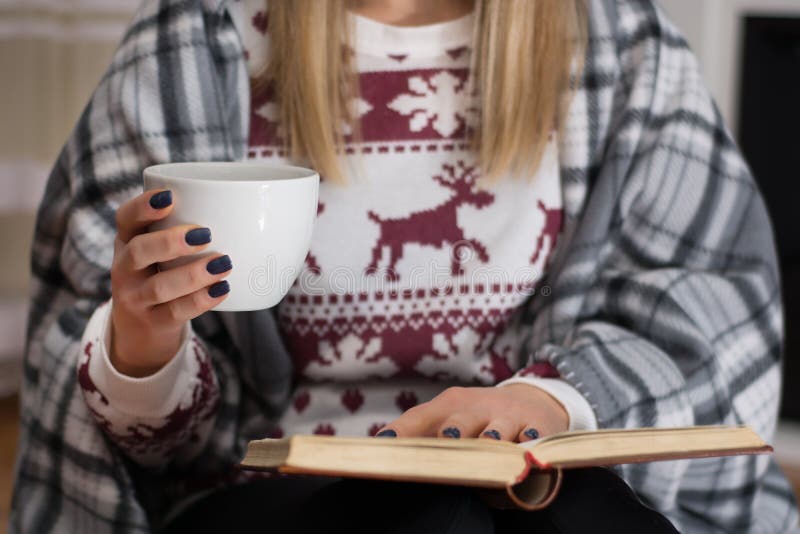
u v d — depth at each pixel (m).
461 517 0.85
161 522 1.21
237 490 1.12
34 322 1.21
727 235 1.25
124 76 1.17
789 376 2.43
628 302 1.21
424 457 0.77
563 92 1.22
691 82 1.27
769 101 2.41
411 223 1.17
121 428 1.04
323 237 1.16
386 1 1.22
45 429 1.10
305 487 1.09
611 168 1.22
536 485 0.84
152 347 0.96
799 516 1.34
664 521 0.87
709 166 1.25
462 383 1.20
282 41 1.17
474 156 1.19
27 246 2.62
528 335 1.22
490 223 1.18
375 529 0.88
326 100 1.16
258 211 0.81
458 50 1.20
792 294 2.40
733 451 0.85
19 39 2.52
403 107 1.19
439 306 1.18
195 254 0.82
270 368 1.17
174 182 0.81
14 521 1.12
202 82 1.15
